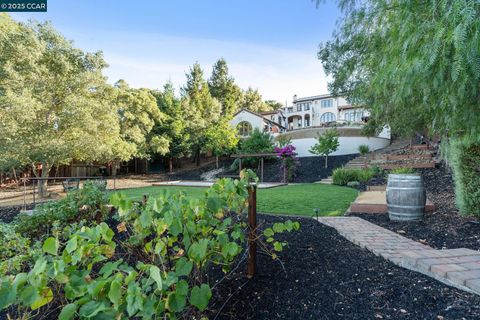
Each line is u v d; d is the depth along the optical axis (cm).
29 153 865
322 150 1447
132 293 91
